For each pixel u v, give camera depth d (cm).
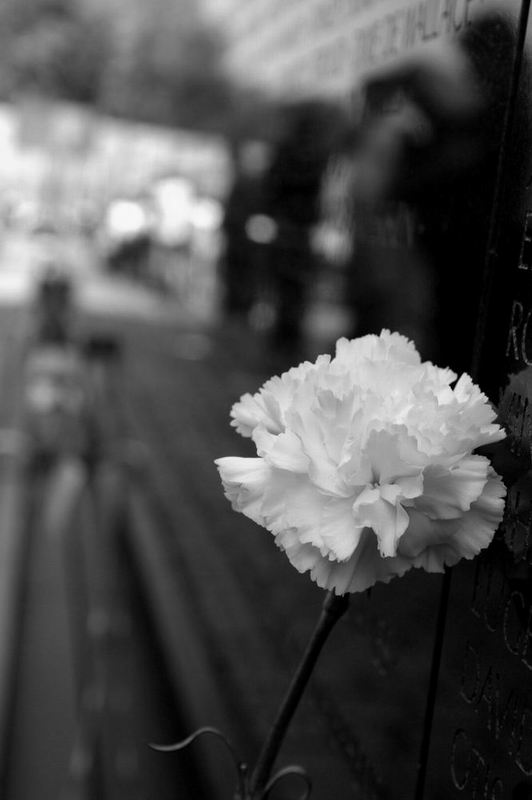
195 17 716
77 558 566
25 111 1561
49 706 434
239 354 491
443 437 117
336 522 118
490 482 122
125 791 377
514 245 158
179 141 904
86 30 1236
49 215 1970
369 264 262
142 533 554
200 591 437
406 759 203
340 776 247
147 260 1357
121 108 1195
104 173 1752
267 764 144
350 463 117
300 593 319
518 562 144
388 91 251
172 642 430
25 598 525
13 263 1845
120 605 512
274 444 122
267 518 122
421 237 215
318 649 138
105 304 1185
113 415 658
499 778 151
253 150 469
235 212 524
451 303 192
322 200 322
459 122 194
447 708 176
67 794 378
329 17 327
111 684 443
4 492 630
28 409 642
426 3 223
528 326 147
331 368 132
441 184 204
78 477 613
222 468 127
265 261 433
